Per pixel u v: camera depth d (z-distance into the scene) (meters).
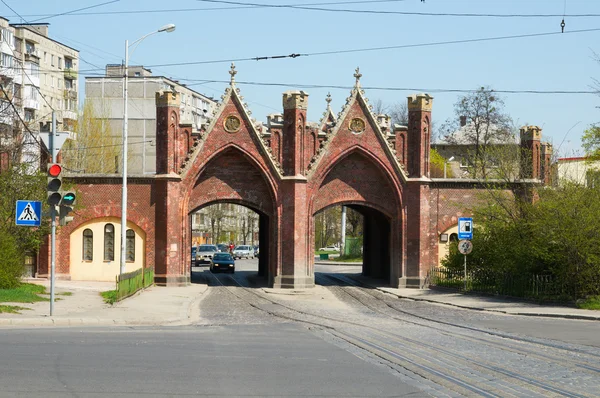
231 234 147.50
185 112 122.44
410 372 14.97
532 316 29.72
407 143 46.78
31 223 25.38
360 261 83.19
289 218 45.25
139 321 25.14
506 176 45.62
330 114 59.28
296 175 45.19
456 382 13.87
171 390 12.75
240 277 56.69
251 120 45.75
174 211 45.34
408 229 46.22
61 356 15.92
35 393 12.16
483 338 21.25
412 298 39.53
